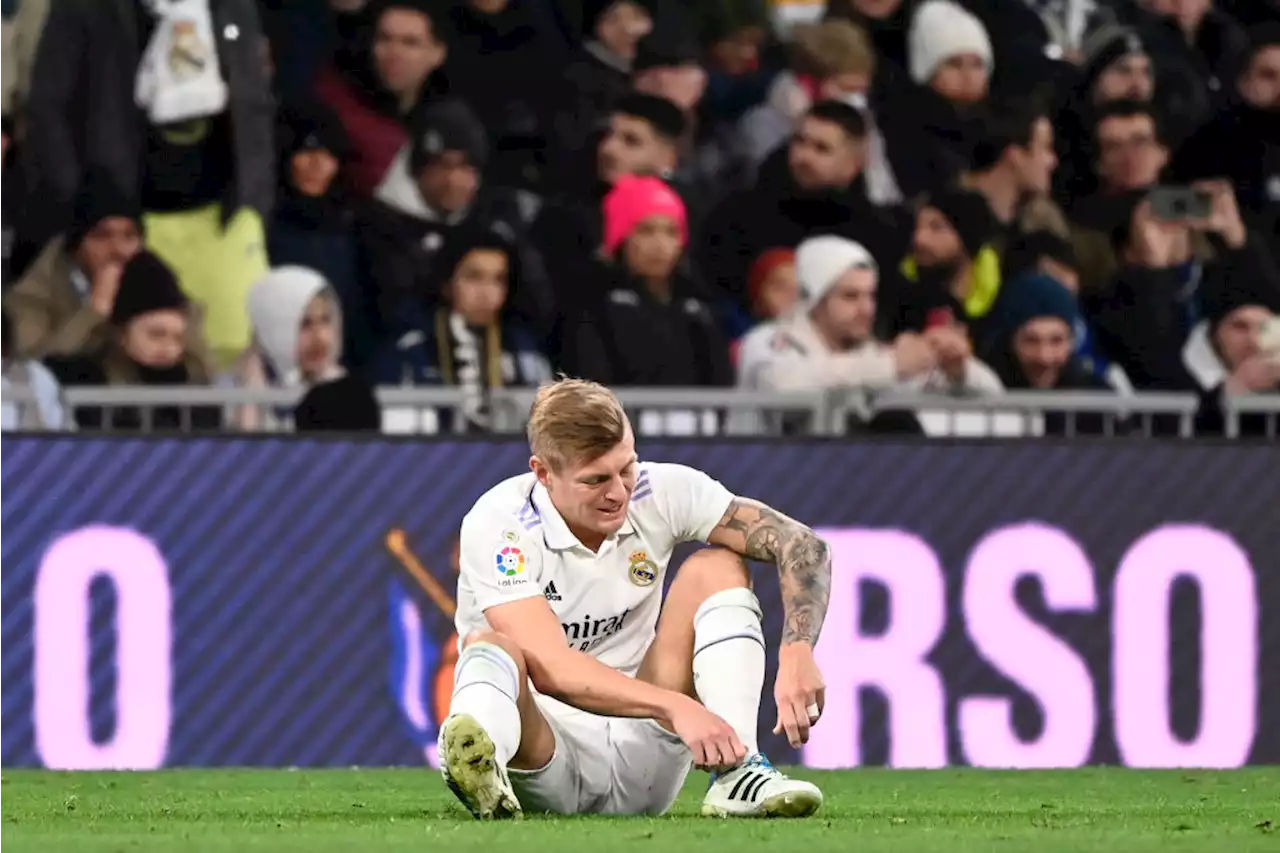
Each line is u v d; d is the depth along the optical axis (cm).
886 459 2366
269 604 2320
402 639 2334
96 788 1980
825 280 2925
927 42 3469
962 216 3156
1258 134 3578
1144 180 3412
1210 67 3625
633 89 3400
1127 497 2397
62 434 2300
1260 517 2412
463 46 3331
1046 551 2383
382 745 2330
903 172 3459
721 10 3512
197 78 3030
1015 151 3341
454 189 3095
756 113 3503
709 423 2558
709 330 2934
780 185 3164
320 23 3222
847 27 3472
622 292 2919
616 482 1342
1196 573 2403
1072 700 2381
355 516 2330
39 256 2848
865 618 2356
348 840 1229
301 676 2320
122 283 2780
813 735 2347
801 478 2352
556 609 1389
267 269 3058
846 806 1714
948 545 2370
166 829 1383
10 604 2283
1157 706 2394
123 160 3000
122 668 2300
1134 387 3291
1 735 2278
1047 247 3209
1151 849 1185
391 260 3053
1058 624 2383
